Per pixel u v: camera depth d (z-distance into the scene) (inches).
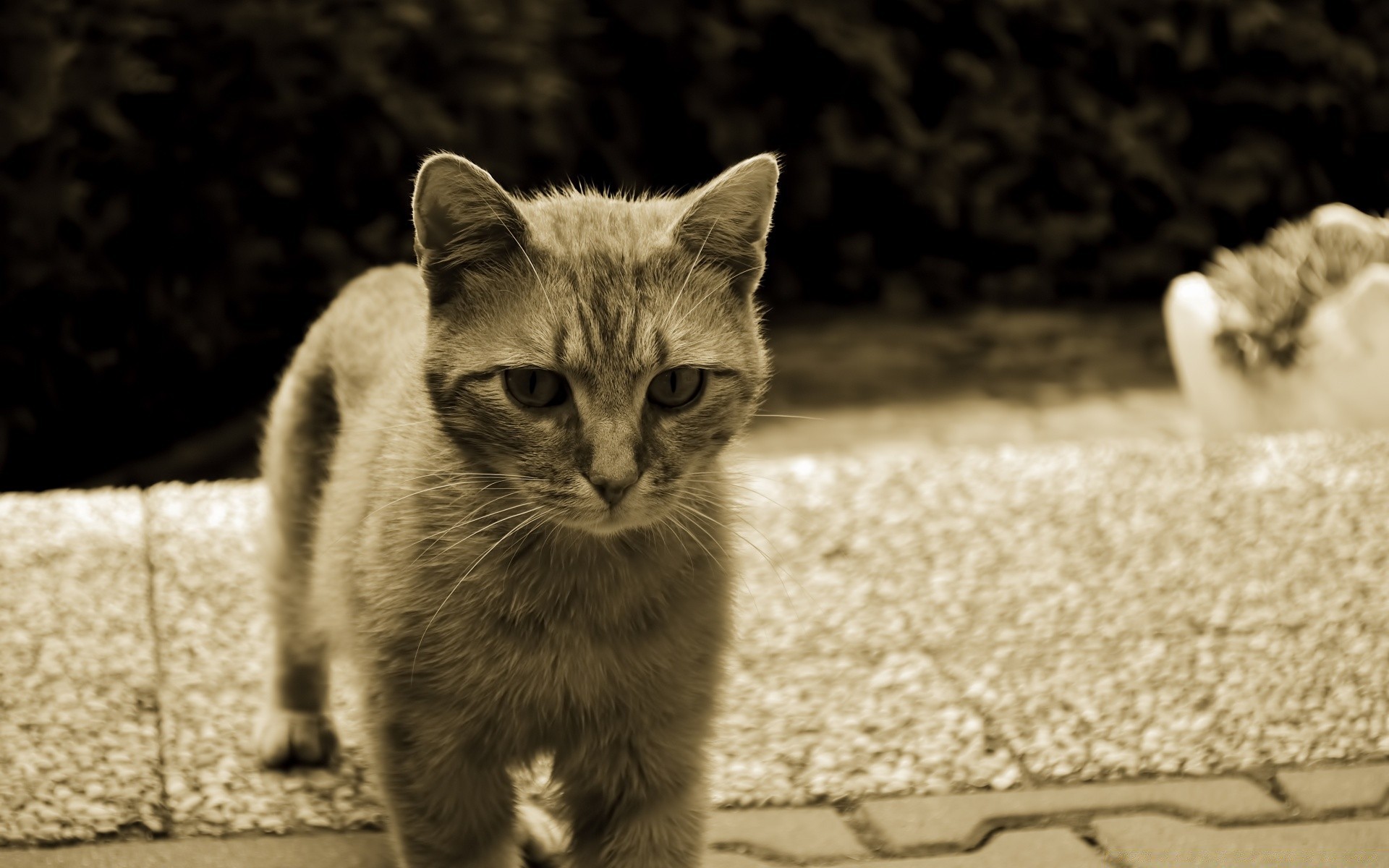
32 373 345.7
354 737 209.8
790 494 290.8
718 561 161.6
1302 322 335.0
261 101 373.1
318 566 183.9
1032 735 208.5
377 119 393.4
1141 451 310.5
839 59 499.2
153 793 192.4
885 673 225.8
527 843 185.5
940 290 525.0
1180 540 269.9
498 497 155.3
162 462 370.9
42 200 334.0
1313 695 217.3
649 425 152.9
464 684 155.9
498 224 152.6
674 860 165.5
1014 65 515.2
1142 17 518.9
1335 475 295.3
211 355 374.6
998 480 297.7
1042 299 530.0
